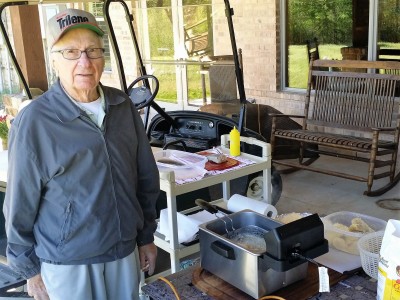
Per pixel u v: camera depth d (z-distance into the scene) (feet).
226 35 14.61
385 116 14.74
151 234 6.47
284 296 5.23
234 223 6.01
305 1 18.11
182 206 10.84
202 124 12.94
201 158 9.25
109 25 12.28
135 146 5.96
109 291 5.84
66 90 5.47
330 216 6.96
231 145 9.50
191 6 15.37
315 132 15.15
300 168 15.23
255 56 19.57
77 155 5.32
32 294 5.83
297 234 4.99
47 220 5.46
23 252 5.57
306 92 16.93
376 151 13.41
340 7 17.37
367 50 17.02
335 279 5.49
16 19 19.43
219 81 14.12
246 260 5.19
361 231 6.39
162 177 7.84
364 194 13.98
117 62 12.44
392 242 4.60
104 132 5.52
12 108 18.16
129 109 5.96
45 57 20.13
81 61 5.28
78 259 5.51
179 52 15.75
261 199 11.64
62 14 5.32
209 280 5.63
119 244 5.70
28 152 5.15
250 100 18.20
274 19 18.52
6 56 20.51
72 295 5.59
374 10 16.47
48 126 5.24
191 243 8.20
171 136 13.21
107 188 5.53
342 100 15.58
